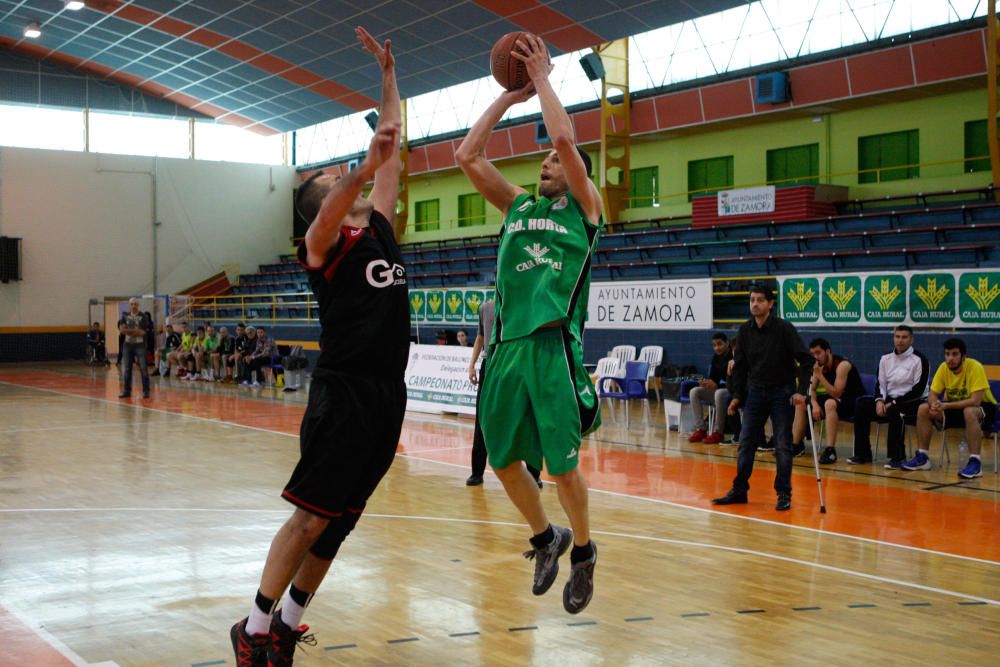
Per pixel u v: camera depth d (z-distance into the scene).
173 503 7.30
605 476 8.83
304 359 18.81
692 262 18.64
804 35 20.28
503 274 3.53
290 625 3.29
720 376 11.29
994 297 11.48
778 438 7.34
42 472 8.80
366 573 5.13
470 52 22.62
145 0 22.34
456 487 8.10
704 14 18.58
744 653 3.84
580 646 3.92
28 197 28.81
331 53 24.05
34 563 5.35
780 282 13.54
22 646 3.87
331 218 3.02
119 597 4.65
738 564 5.47
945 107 19.17
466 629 4.14
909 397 9.28
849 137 20.75
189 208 31.39
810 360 7.23
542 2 18.86
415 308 19.16
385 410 3.23
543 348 3.43
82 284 29.64
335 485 3.13
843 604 4.61
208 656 3.76
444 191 29.92
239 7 21.83
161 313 27.72
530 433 3.46
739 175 22.72
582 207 3.52
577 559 3.55
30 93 29.08
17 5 24.06
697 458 9.98
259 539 6.01
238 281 32.19
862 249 17.08
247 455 10.05
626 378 12.79
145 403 16.17
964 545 6.04
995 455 9.19
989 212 16.17
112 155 30.06
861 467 9.41
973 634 4.13
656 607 4.53
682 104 22.25
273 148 34.06
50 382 21.09
